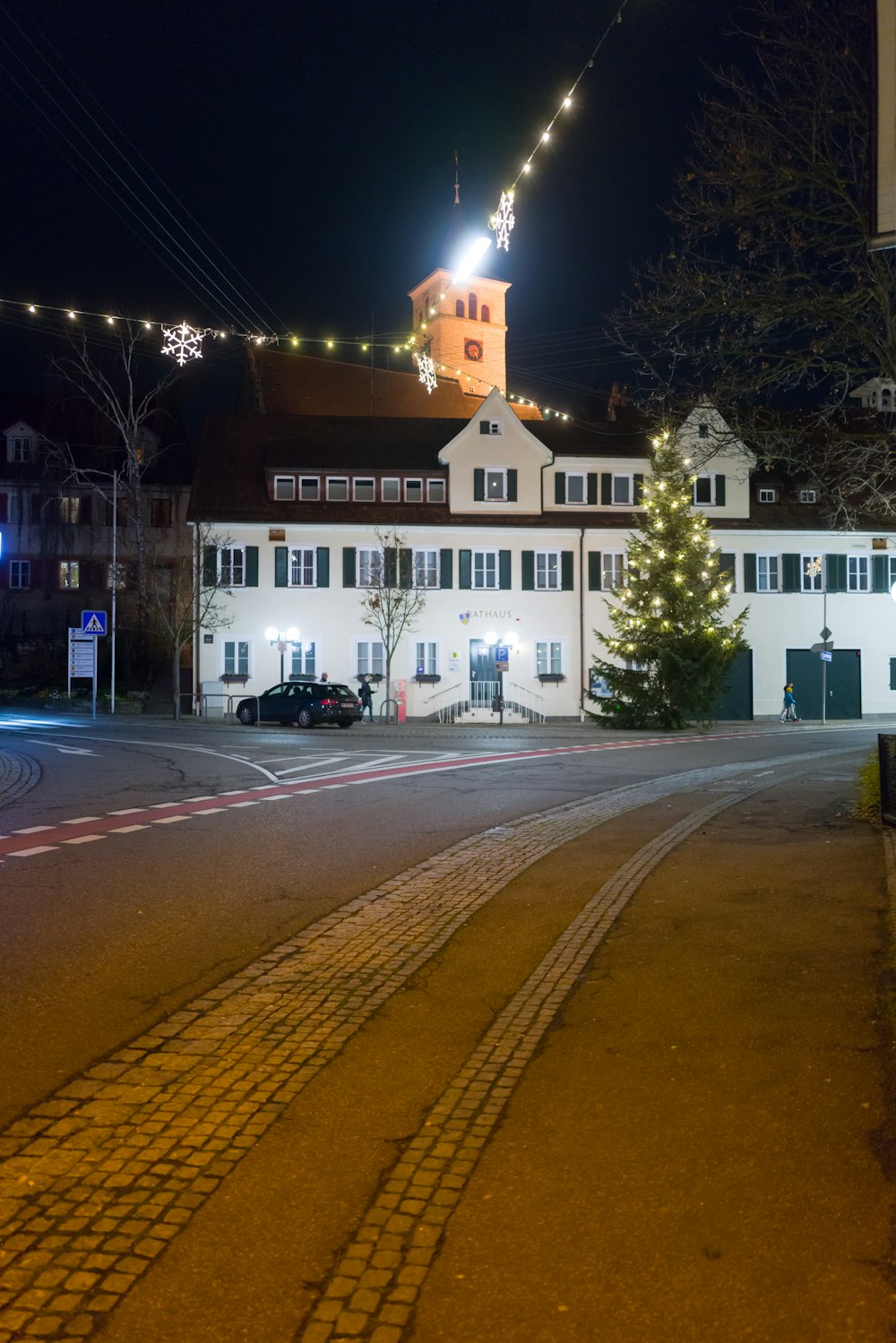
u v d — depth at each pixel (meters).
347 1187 4.39
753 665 49.84
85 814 15.40
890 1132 4.73
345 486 47.59
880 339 13.30
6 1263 3.83
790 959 7.43
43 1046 6.12
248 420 50.47
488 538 47.72
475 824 14.60
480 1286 3.68
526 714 47.47
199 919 9.17
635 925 8.61
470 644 47.44
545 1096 5.31
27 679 51.31
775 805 15.58
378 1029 6.41
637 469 49.19
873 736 36.56
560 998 6.88
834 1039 5.86
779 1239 3.91
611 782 20.08
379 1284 3.70
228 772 21.36
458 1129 4.95
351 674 46.59
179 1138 4.88
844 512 14.43
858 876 10.00
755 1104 5.09
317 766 22.88
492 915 9.25
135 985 7.30
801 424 14.45
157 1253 3.90
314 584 46.44
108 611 56.69
